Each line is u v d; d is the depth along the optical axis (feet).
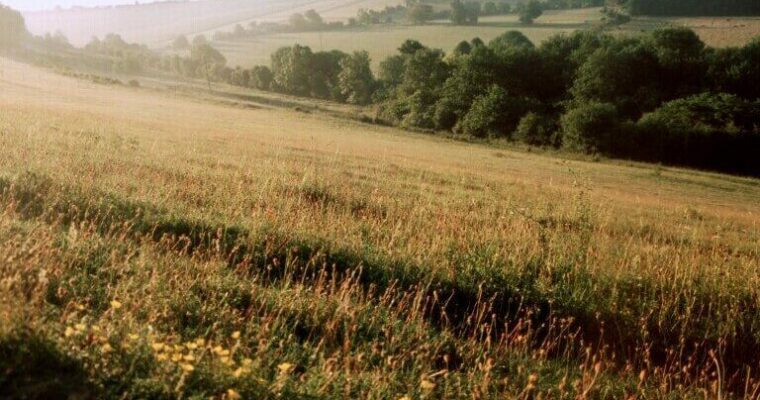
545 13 622.13
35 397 11.71
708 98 208.13
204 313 17.49
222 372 13.14
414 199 46.52
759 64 246.88
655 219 51.93
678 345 21.75
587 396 17.03
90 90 235.81
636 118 241.14
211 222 26.73
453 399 15.69
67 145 51.31
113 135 68.69
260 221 26.99
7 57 413.18
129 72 469.16
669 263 28.04
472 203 45.16
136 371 12.90
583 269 26.22
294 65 399.03
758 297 24.58
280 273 23.00
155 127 104.73
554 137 209.87
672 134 192.13
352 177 61.00
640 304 23.76
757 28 404.36
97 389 12.18
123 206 27.99
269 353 15.88
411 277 23.57
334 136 158.40
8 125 60.39
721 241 42.16
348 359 15.99
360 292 21.84
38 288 16.15
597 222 39.68
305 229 27.17
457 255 26.04
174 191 34.50
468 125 239.30
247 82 431.02
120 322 14.66
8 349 12.72
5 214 22.79
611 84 245.86
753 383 19.45
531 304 23.26
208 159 58.95
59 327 14.16
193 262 21.67
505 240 28.84
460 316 22.31
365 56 375.45
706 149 190.49
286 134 138.21
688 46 273.95
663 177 144.36
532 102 234.58
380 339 18.56
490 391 16.52
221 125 143.13
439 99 266.57
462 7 615.16
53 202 26.63
